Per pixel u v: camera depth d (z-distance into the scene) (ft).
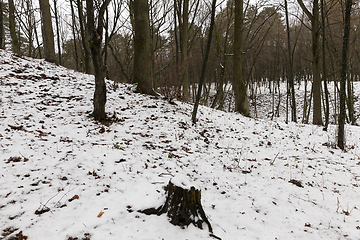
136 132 23.22
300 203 14.43
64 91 30.78
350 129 36.70
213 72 64.80
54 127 21.12
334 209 13.80
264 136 29.45
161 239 9.55
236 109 40.83
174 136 24.00
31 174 13.12
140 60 35.96
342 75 24.77
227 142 26.05
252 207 13.64
